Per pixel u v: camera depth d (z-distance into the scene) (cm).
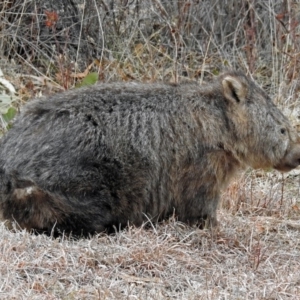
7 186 1123
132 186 1145
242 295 970
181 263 1053
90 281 993
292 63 1700
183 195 1178
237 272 1041
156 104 1174
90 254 1040
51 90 1631
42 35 1795
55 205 1113
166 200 1174
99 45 1809
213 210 1198
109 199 1134
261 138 1206
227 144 1189
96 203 1126
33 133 1128
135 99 1171
